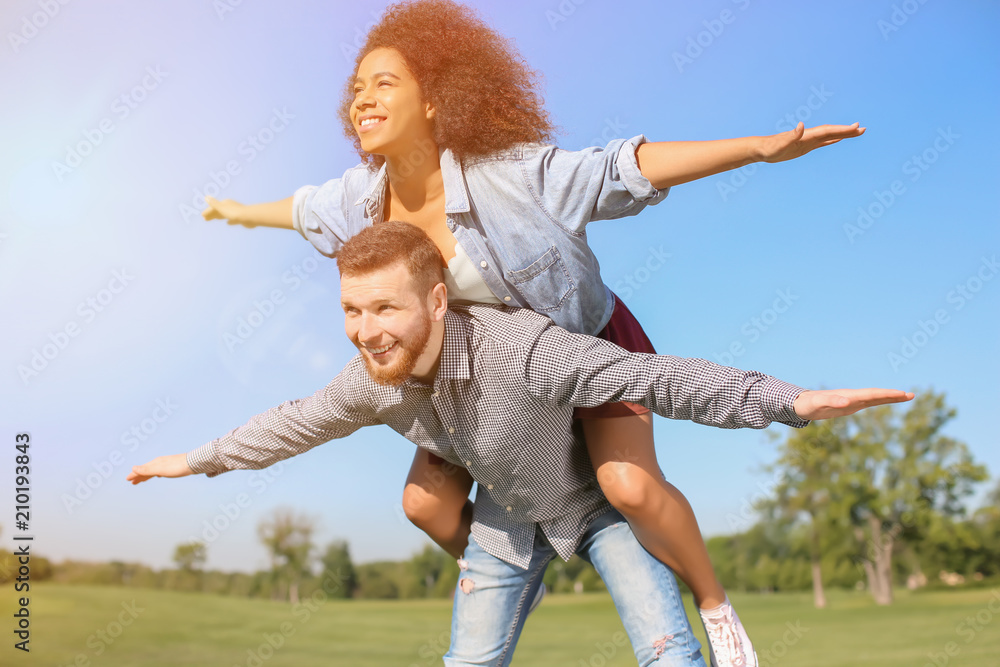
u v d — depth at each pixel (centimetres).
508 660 236
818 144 156
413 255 171
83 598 2634
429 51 184
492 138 185
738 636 210
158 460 219
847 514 3148
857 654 1962
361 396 197
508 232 185
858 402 142
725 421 162
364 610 2852
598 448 200
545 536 222
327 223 231
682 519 200
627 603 208
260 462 213
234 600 2886
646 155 175
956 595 3034
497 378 182
